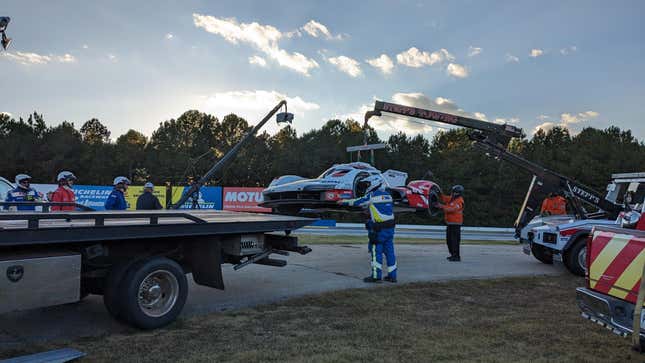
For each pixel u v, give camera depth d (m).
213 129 62.62
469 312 5.86
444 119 12.45
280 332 4.84
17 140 51.78
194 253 5.62
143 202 9.30
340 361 4.00
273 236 6.56
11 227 4.04
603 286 4.09
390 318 5.47
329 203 9.00
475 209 47.75
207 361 3.95
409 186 11.10
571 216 10.83
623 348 4.52
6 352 4.06
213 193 30.38
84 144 53.31
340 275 8.27
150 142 56.59
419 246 13.96
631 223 4.95
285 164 49.59
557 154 51.38
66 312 5.47
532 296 6.94
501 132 12.22
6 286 3.79
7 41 6.10
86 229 4.25
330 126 56.94
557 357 4.24
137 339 4.50
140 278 4.70
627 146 51.38
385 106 12.34
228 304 6.00
